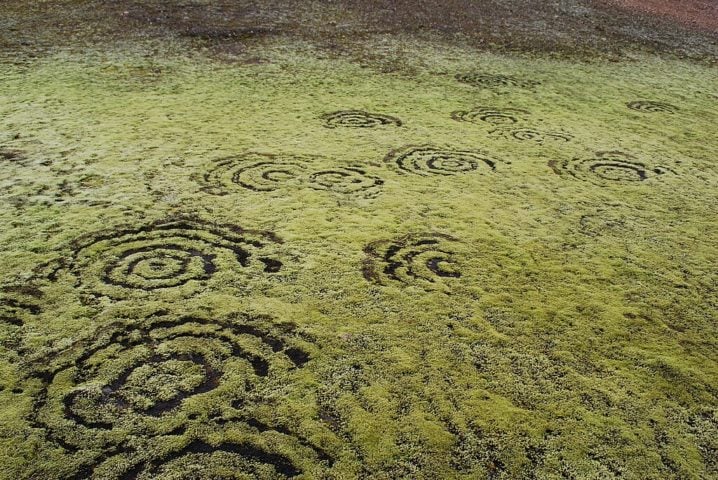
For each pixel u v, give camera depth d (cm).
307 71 998
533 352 358
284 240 463
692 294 432
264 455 277
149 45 1068
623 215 552
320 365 335
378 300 396
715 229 536
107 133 671
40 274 400
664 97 1004
